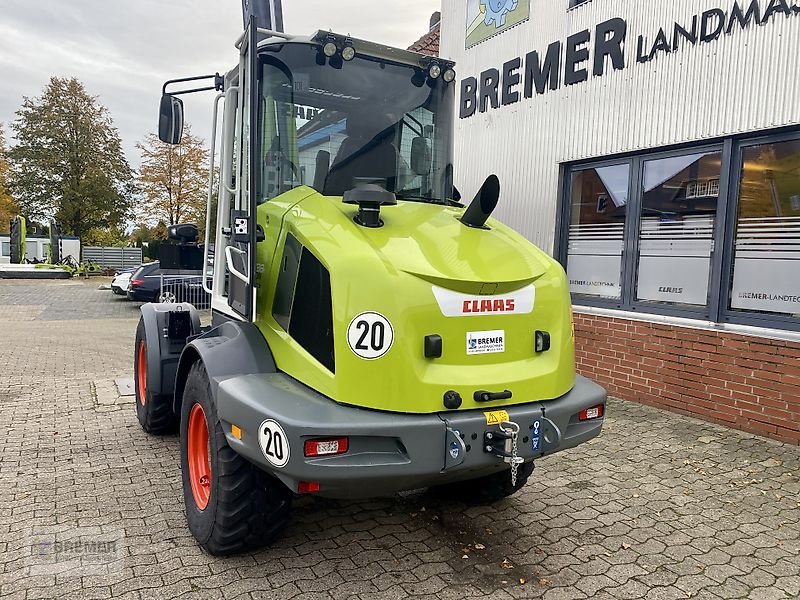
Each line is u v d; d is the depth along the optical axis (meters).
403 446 2.63
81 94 42.22
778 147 5.20
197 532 3.28
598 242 6.90
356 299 2.71
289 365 2.96
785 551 3.40
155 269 17.59
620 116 6.45
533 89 7.54
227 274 3.89
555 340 3.15
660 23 6.01
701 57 5.66
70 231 41.34
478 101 8.47
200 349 3.27
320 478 2.53
